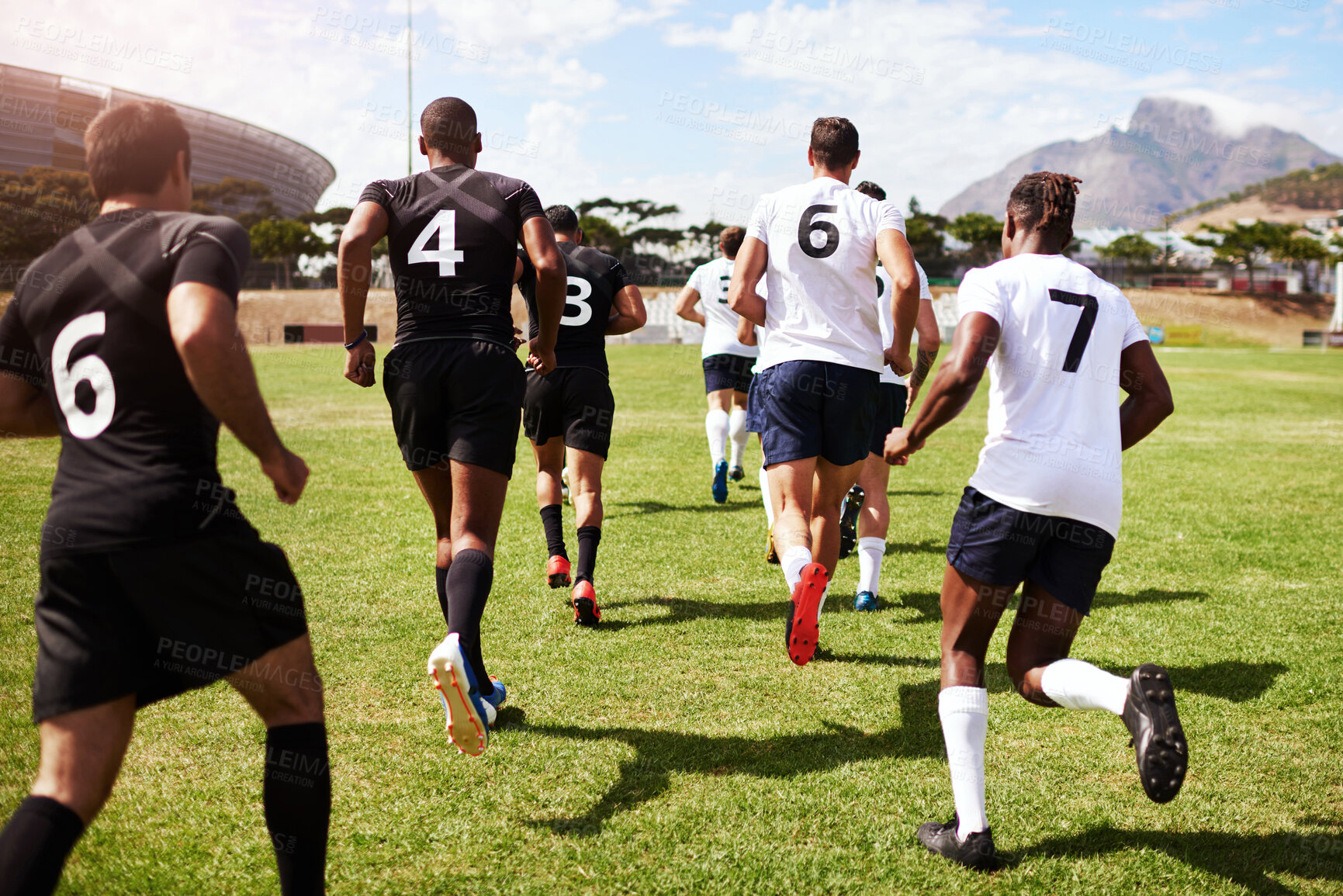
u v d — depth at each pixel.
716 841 2.20
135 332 1.55
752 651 3.60
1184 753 1.80
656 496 6.78
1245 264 87.00
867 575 4.23
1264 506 6.59
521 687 3.21
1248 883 2.06
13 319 1.65
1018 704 3.12
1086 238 88.06
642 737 2.81
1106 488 2.13
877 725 2.92
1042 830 2.29
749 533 5.62
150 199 1.72
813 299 3.08
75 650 1.48
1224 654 3.59
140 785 2.43
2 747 2.62
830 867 2.09
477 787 2.46
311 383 16.28
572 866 2.08
